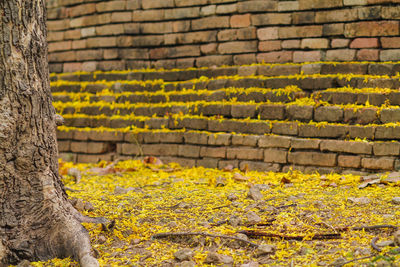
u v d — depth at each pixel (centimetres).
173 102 584
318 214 349
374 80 482
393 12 490
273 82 532
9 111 289
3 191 293
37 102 302
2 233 292
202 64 594
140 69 630
